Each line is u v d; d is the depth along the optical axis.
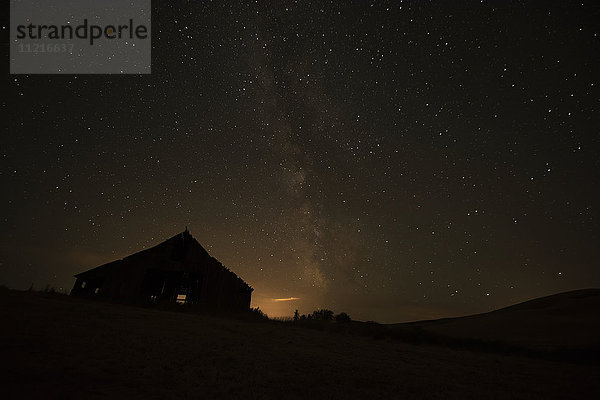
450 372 9.24
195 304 20.30
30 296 12.67
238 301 22.78
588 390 8.40
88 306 12.79
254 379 5.98
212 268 22.20
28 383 4.23
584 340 18.75
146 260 21.02
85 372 5.01
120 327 8.99
